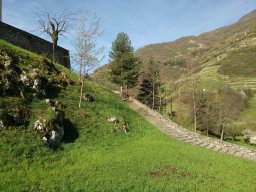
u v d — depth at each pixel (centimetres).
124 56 6038
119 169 2109
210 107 7462
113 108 3600
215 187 2030
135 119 3703
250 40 19062
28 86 2709
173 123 4359
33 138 2158
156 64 7606
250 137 7162
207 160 2731
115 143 2733
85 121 2870
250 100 11388
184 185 1977
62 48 5119
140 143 2936
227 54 17975
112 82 6162
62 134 2380
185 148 3075
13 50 3164
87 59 3269
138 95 7525
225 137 7494
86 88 3725
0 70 2572
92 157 2283
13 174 1772
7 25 3916
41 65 3294
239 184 2186
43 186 1683
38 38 4503
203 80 13988
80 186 1741
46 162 2016
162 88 8269
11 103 2344
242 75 14962
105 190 1733
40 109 2502
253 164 2944
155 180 1984
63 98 3056
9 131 2119
